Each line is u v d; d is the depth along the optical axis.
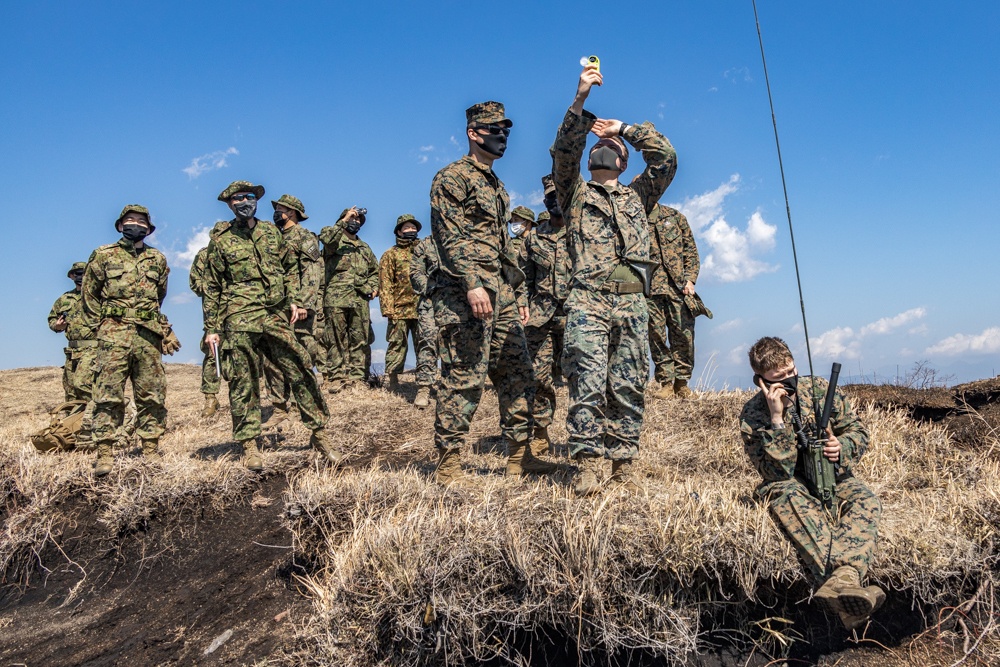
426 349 9.38
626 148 5.07
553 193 7.14
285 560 5.10
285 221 10.37
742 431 4.48
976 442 6.15
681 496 4.45
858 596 3.59
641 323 4.83
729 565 4.12
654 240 8.29
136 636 4.68
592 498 4.46
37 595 5.21
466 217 4.91
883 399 7.24
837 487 4.32
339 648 4.14
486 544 4.16
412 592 4.09
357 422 8.30
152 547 5.46
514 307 5.28
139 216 6.76
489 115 4.95
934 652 4.18
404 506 4.89
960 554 4.27
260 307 6.38
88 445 7.36
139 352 6.61
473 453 6.50
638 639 4.04
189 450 7.24
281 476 6.33
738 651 4.19
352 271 11.22
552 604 4.04
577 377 4.72
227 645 4.49
